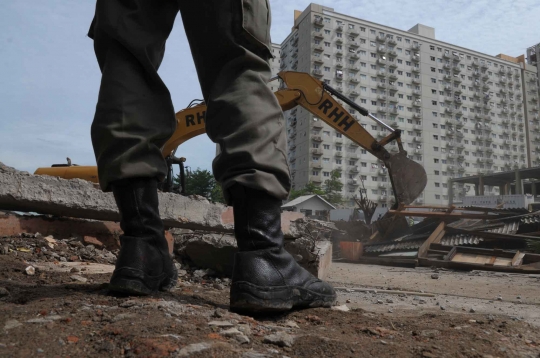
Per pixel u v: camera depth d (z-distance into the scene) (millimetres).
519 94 98312
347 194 75312
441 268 9539
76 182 4141
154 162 1639
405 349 1314
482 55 94500
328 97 11797
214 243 4258
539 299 4262
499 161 93312
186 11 1627
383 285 5574
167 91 1719
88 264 3375
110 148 1565
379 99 81375
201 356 1049
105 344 1080
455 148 87688
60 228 4312
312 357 1191
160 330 1202
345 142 76625
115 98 1586
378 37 82625
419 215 12500
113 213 4266
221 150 1530
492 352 1382
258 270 1528
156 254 1691
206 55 1627
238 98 1529
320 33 78312
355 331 1547
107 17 1628
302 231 4879
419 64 86500
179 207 4465
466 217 12445
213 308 1667
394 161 12109
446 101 88125
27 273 2457
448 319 1979
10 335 1104
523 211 12797
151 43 1657
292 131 82000
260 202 1554
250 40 1582
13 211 4312
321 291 1824
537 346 1523
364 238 14711
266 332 1368
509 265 8867
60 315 1305
